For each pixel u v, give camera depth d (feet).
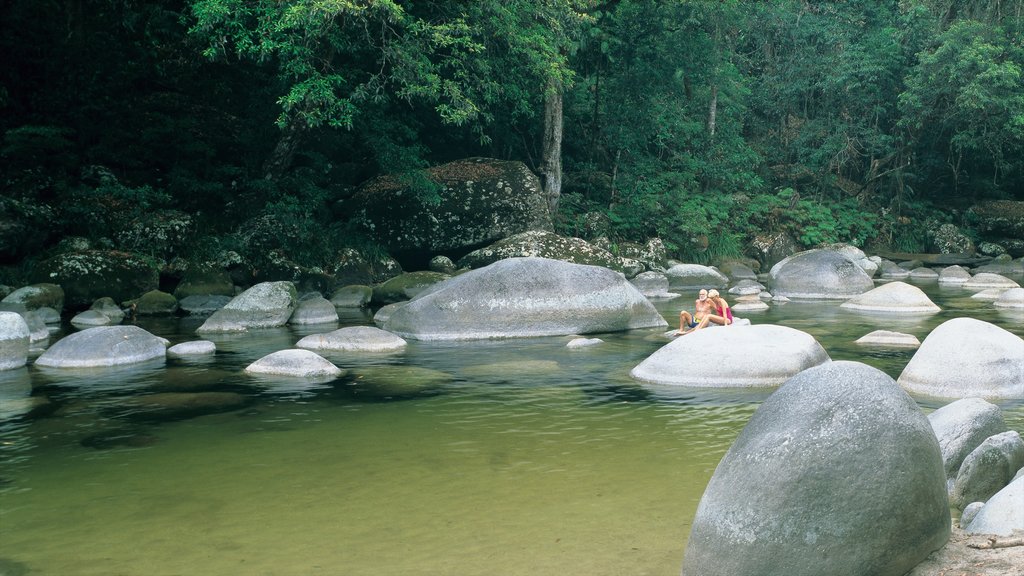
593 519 15.58
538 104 83.41
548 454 19.99
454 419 23.71
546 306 41.19
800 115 113.50
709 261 84.84
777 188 106.52
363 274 62.90
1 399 26.89
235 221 64.23
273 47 52.24
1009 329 40.14
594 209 83.46
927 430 12.33
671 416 23.62
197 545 14.67
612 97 86.12
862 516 11.38
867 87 98.84
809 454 11.71
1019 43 91.91
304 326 46.01
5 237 52.34
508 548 14.28
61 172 60.85
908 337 36.06
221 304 53.11
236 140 71.46
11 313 33.42
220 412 24.94
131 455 20.49
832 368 12.91
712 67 89.10
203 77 76.95
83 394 27.61
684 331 40.34
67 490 17.84
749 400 25.54
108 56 70.74
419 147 65.67
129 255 54.44
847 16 108.06
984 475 15.52
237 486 17.97
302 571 13.47
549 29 65.00
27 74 66.03
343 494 17.31
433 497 17.01
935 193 110.73
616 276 43.62
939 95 92.99
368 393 27.45
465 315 40.55
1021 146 100.53
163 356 35.29
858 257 86.17
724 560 11.76
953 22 98.17
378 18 55.62
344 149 75.36
